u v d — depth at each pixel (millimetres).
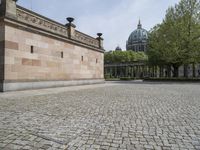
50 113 6078
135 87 18047
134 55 87438
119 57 85438
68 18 19328
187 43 30516
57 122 5059
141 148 3430
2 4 12531
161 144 3611
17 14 13320
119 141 3756
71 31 19453
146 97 10117
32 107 7051
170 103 8133
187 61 31641
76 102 8281
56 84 17172
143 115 5887
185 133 4234
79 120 5270
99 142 3703
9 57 12625
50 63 16531
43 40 15758
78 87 17500
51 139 3848
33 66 14641
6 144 3576
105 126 4730
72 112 6250
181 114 6035
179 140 3818
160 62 38281
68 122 5066
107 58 88250
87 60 22719
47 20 16297
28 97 9805
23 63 13719
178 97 10133
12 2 12828
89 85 20953
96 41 25375
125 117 5629
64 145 3553
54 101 8523
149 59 40375
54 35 16891
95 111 6430
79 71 21000
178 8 33188
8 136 3998
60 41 17922
